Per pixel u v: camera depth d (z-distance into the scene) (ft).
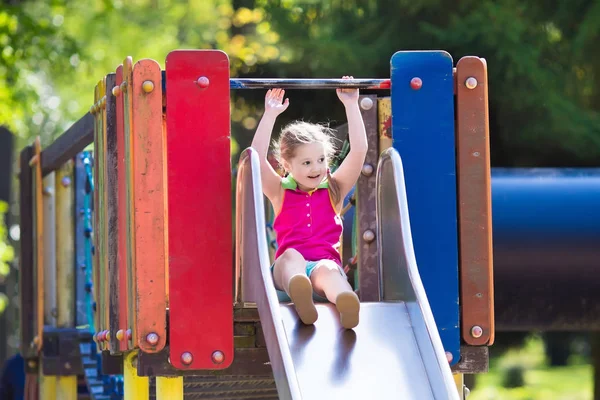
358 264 34.47
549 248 43.80
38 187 48.96
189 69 27.68
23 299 51.06
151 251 27.30
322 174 29.76
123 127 28.81
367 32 71.05
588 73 71.77
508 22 67.31
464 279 28.94
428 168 29.01
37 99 81.05
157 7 109.09
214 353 27.32
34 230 49.65
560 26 70.69
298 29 74.90
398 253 27.30
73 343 47.75
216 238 27.55
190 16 112.37
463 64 29.19
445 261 28.91
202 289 27.40
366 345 25.66
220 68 27.81
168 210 27.48
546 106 67.41
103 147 30.60
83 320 48.67
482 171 29.09
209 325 27.35
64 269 48.62
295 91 72.28
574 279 44.04
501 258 43.70
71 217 48.62
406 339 25.90
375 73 70.38
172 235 27.43
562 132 67.72
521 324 44.45
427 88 29.12
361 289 34.35
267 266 25.40
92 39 98.84
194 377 36.06
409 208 28.86
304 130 29.94
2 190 102.83
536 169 45.70
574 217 43.96
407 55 29.12
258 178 26.68
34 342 48.85
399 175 27.40
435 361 24.57
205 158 27.63
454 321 28.81
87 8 98.48
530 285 44.04
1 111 79.92
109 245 29.37
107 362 36.86
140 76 27.45
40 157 48.55
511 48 67.21
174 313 27.25
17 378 57.88
